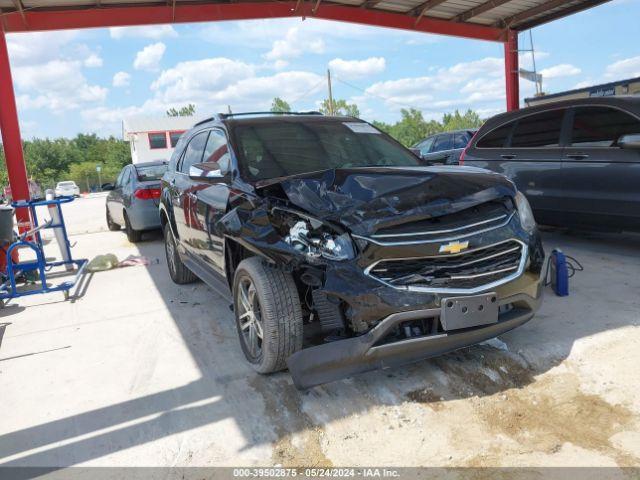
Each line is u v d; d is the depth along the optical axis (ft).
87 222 50.80
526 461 7.87
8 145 25.36
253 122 14.40
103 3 26.32
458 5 32.42
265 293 10.19
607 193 18.30
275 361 10.48
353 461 8.21
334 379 9.21
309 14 30.27
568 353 11.09
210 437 9.12
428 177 10.53
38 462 8.87
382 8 32.60
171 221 18.17
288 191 10.39
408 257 9.11
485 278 9.64
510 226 10.14
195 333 14.42
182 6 27.58
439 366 10.96
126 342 14.25
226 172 13.05
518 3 32.63
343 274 9.07
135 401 10.71
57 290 19.61
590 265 17.92
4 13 24.90
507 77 37.93
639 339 11.42
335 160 13.16
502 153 22.22
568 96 41.86
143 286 20.58
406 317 8.97
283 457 8.45
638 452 7.86
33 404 11.02
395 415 9.35
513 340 11.89
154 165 32.96
